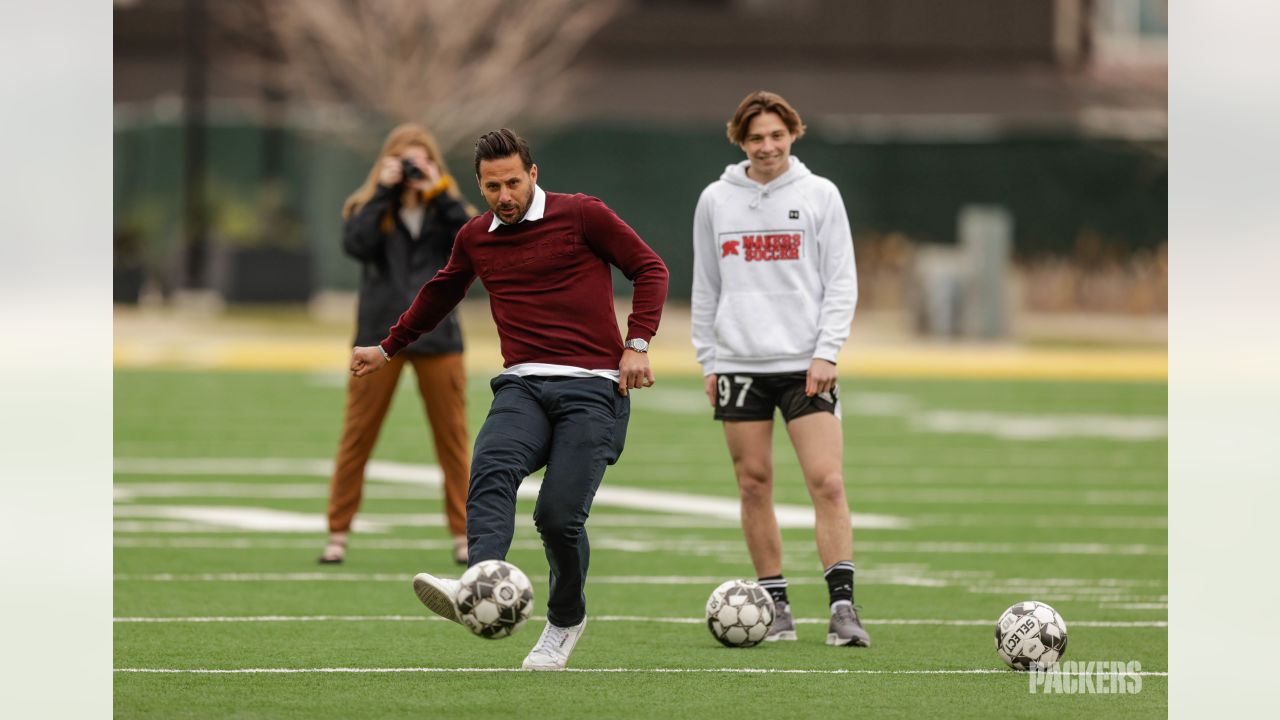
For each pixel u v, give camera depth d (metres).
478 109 103.75
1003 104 110.44
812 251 21.45
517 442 18.30
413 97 102.12
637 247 18.75
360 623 22.80
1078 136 104.75
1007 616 20.05
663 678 19.20
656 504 36.16
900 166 105.25
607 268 19.00
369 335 27.38
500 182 18.39
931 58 113.56
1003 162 104.94
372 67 103.69
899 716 17.42
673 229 104.00
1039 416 55.84
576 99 108.25
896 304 101.88
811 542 31.25
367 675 19.25
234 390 60.03
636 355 18.64
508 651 20.88
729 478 40.56
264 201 94.94
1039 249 105.12
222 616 23.23
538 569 28.09
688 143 103.88
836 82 111.88
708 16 113.06
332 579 26.55
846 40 113.44
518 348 18.84
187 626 22.44
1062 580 27.30
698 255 22.08
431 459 43.62
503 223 18.77
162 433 47.84
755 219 21.50
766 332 21.45
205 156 102.94
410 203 27.31
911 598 25.53
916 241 105.19
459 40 103.38
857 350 77.56
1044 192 104.88
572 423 18.50
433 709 17.45
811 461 21.53
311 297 93.31
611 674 19.41
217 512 34.00
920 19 113.62
